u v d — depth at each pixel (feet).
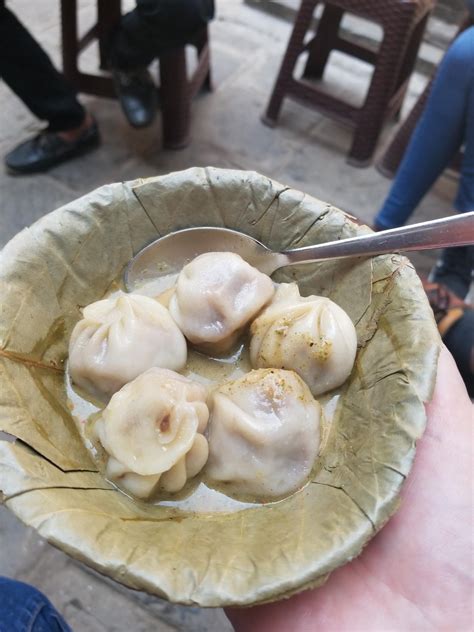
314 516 0.46
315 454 0.51
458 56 0.97
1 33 1.14
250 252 0.63
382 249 0.54
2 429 0.44
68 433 0.51
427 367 0.47
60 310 0.56
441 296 1.06
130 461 0.47
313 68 1.65
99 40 1.47
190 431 0.48
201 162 1.43
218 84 1.61
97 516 0.42
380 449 0.45
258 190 0.60
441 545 0.51
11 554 0.91
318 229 0.59
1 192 1.32
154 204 0.59
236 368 0.59
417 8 1.22
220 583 0.39
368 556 0.51
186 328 0.57
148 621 0.88
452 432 0.54
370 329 0.55
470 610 0.50
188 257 0.63
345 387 0.56
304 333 0.54
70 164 1.38
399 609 0.50
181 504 0.50
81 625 0.87
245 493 0.50
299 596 0.49
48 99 1.26
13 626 0.64
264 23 1.80
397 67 1.30
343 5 1.28
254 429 0.49
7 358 0.49
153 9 1.12
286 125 1.54
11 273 0.52
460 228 0.50
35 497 0.40
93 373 0.53
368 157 1.46
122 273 0.61
